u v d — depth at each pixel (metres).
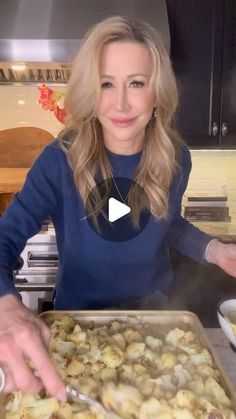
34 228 1.17
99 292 1.25
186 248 1.34
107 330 0.97
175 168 1.27
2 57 1.95
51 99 2.37
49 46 1.92
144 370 0.83
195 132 2.26
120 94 1.04
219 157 2.57
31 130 2.63
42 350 0.65
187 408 0.71
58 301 1.27
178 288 2.22
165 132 1.20
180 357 0.87
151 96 1.09
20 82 2.56
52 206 1.20
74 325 0.97
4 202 2.23
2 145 2.63
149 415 0.71
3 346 0.64
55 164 1.17
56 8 2.02
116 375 0.82
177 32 2.17
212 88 2.22
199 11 2.15
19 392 0.74
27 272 2.03
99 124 1.17
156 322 1.03
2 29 1.93
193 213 2.36
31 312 0.75
